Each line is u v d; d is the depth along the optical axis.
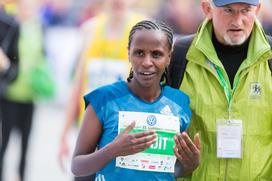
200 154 9.55
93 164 8.98
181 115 9.48
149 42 9.10
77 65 14.01
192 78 10.01
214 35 10.09
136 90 9.32
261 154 9.92
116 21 13.45
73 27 30.47
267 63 9.99
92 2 30.81
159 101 9.38
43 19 30.38
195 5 28.50
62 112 31.09
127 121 9.19
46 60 19.39
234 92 9.91
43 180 20.36
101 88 9.35
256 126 9.91
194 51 10.01
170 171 9.27
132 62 9.22
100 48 13.52
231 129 9.90
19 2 18.67
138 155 9.13
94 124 9.28
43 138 26.27
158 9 28.58
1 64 18.00
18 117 19.14
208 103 9.91
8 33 18.08
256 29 9.99
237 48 10.01
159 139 9.23
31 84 19.05
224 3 9.58
